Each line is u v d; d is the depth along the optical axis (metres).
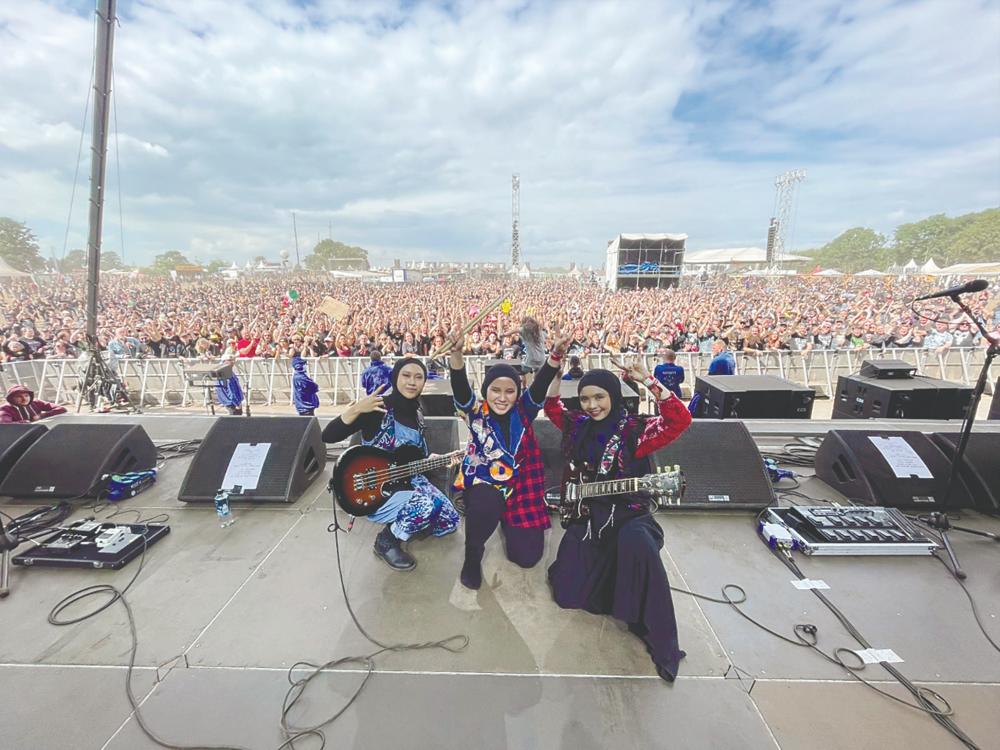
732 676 1.94
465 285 46.81
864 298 27.80
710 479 3.36
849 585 2.54
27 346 12.59
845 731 1.69
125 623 2.25
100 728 1.70
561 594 2.23
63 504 3.38
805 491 3.64
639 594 2.01
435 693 1.85
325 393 11.20
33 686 1.88
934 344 12.31
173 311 24.91
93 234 8.13
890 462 3.42
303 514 3.32
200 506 3.45
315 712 1.77
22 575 2.61
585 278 55.34
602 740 1.65
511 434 2.51
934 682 1.91
